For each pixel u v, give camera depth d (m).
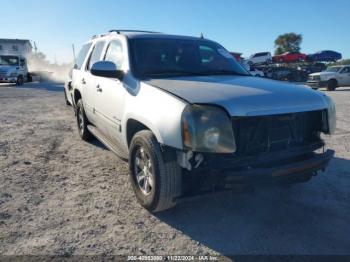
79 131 6.77
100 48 5.35
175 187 3.28
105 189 4.20
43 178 4.54
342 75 20.59
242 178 2.95
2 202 3.77
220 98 3.03
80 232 3.19
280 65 37.50
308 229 3.32
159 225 3.37
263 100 3.10
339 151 5.86
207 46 4.80
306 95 3.40
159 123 3.14
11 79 24.75
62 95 16.50
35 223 3.34
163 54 4.31
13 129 7.72
